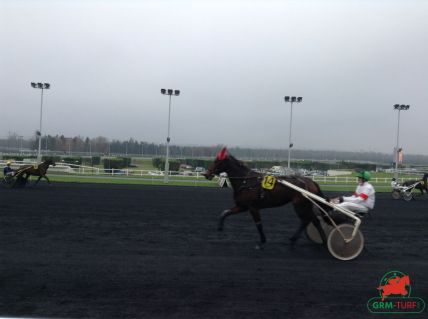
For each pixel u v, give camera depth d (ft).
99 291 15.31
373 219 35.40
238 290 15.70
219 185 72.23
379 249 23.30
